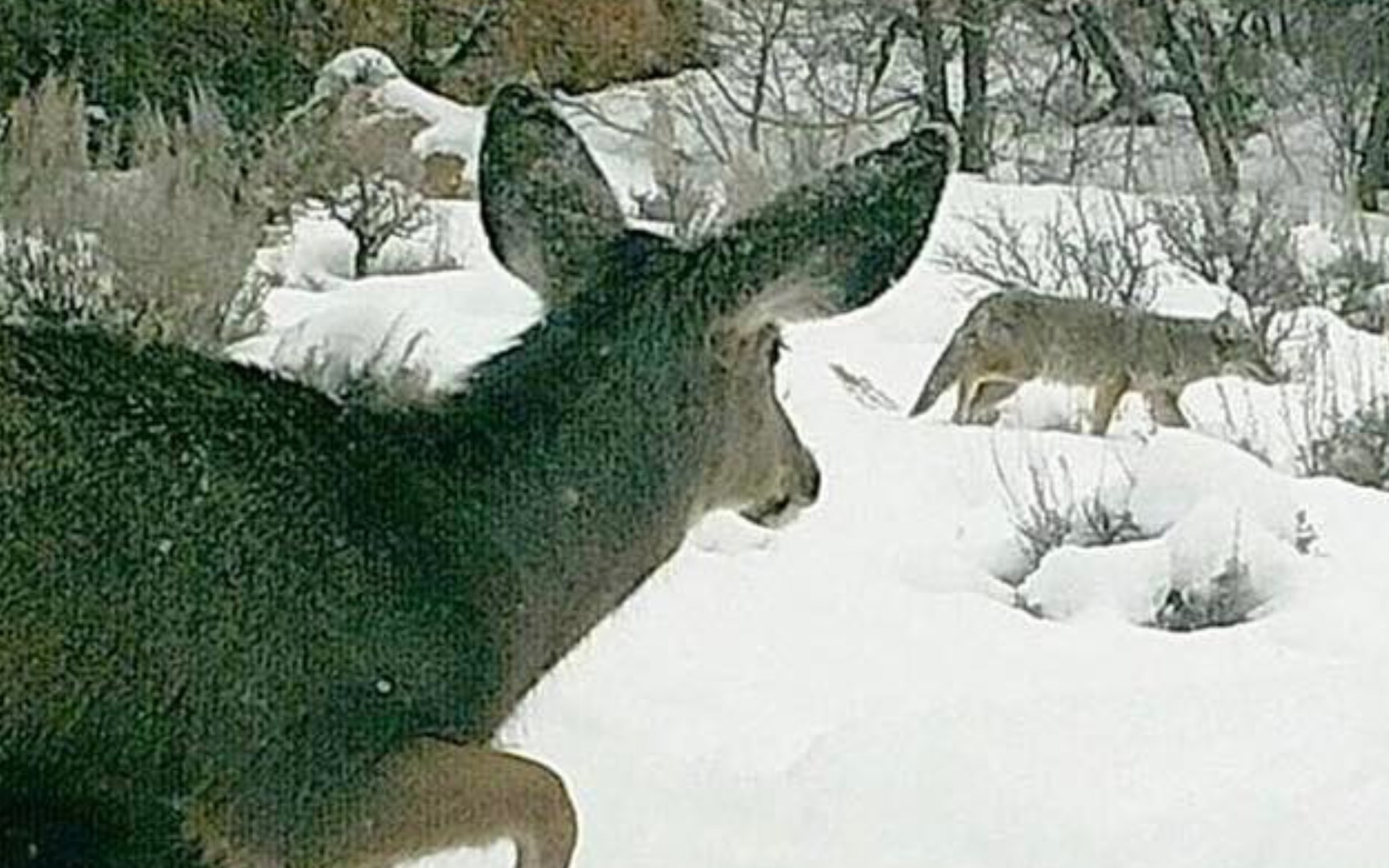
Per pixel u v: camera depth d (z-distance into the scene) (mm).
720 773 8148
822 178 5797
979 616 10953
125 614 5070
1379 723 8461
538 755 8289
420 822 5395
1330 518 12992
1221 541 11789
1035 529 12875
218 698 5184
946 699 9445
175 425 5199
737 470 5980
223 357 6164
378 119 27422
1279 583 11641
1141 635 10734
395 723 5410
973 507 13766
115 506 5078
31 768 5035
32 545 4988
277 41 29062
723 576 11242
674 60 37688
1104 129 40125
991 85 40906
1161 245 27156
